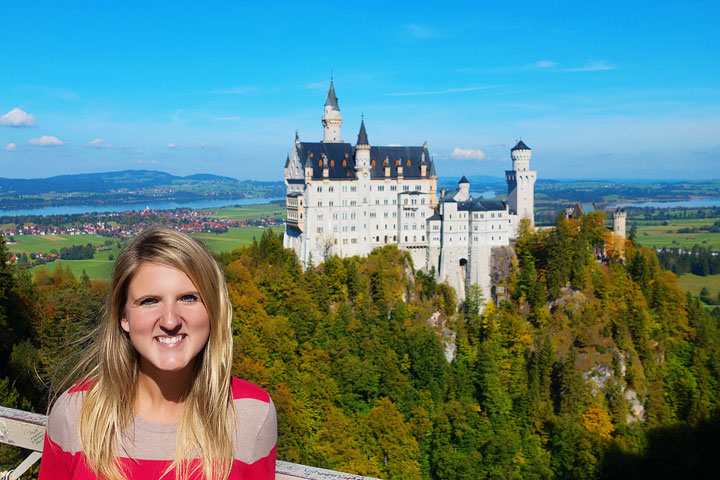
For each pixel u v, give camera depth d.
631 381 150.50
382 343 143.00
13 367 55.81
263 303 145.75
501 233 176.38
